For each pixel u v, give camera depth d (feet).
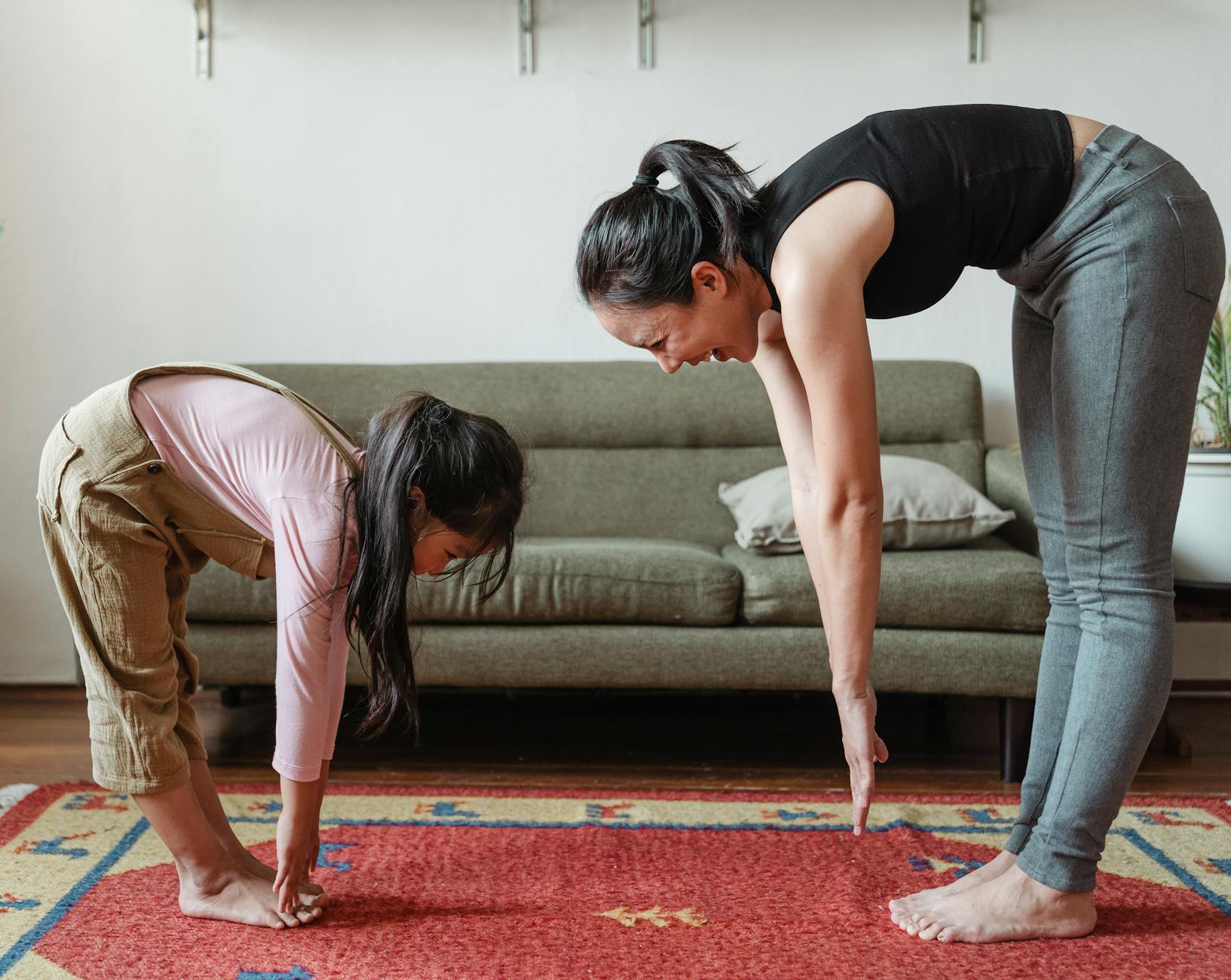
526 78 9.51
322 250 9.59
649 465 8.94
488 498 4.14
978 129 4.09
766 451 8.99
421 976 4.03
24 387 9.50
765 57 9.43
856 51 9.39
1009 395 9.50
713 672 6.88
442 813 6.05
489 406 8.89
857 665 4.17
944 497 7.31
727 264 3.97
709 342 4.16
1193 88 9.24
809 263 3.81
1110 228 4.03
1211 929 4.46
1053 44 9.31
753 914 4.65
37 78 9.43
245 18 9.46
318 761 4.16
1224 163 9.24
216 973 4.04
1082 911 4.38
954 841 5.60
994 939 4.33
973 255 4.19
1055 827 4.32
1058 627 4.79
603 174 9.53
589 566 6.87
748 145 9.46
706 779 6.90
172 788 4.38
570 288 9.60
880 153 3.98
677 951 4.26
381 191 9.57
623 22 9.46
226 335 9.61
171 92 9.48
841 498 3.93
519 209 9.58
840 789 6.68
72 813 5.92
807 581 6.84
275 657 6.96
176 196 9.52
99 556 4.25
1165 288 4.00
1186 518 7.34
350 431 8.69
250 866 4.81
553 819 5.95
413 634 6.92
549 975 4.05
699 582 6.86
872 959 4.20
